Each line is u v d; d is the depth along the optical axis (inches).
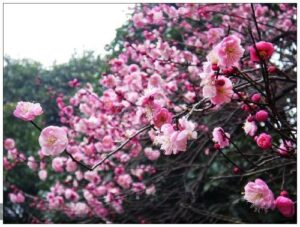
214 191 160.4
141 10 166.7
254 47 52.3
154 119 58.0
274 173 119.2
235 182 154.3
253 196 51.9
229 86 54.7
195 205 152.3
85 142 140.1
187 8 132.7
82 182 171.6
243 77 55.7
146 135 126.6
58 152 58.4
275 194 111.3
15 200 162.4
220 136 60.9
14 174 215.2
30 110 58.2
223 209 149.3
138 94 113.8
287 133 61.9
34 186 220.1
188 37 164.7
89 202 144.4
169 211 153.8
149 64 120.1
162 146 55.6
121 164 145.9
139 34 188.1
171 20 160.9
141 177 144.9
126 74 132.5
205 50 137.9
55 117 251.9
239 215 140.0
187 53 126.6
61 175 191.0
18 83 276.2
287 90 99.0
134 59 146.2
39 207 158.4
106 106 118.1
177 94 118.6
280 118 57.5
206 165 130.1
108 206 147.6
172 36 171.8
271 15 153.3
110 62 138.1
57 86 281.7
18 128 229.8
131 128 118.6
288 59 122.6
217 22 154.6
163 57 117.1
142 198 157.3
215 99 54.9
